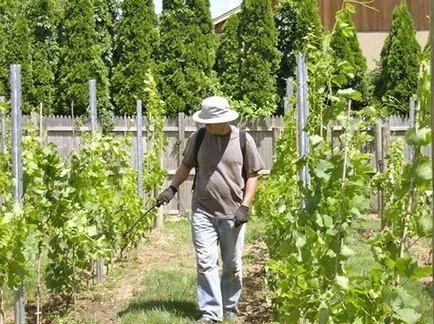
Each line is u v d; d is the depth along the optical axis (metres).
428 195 3.90
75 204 6.36
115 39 17.55
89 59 16.67
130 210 8.84
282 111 17.47
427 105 3.22
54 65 17.53
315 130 4.41
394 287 3.31
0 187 5.51
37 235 5.31
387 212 3.43
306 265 3.70
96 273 7.62
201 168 5.93
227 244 5.95
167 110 16.72
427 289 6.80
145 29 16.95
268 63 16.58
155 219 12.24
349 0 4.07
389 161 9.23
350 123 3.79
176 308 6.44
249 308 6.61
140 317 6.11
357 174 3.66
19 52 16.73
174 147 14.37
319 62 4.02
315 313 3.70
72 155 6.68
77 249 6.34
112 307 6.68
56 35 17.69
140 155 10.66
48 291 7.04
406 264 3.23
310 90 4.34
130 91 16.88
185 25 17.02
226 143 5.87
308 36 4.65
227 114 5.73
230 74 17.19
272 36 16.61
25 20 16.84
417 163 3.22
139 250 9.82
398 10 17.67
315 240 3.70
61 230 6.17
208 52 17.12
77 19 16.69
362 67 17.36
